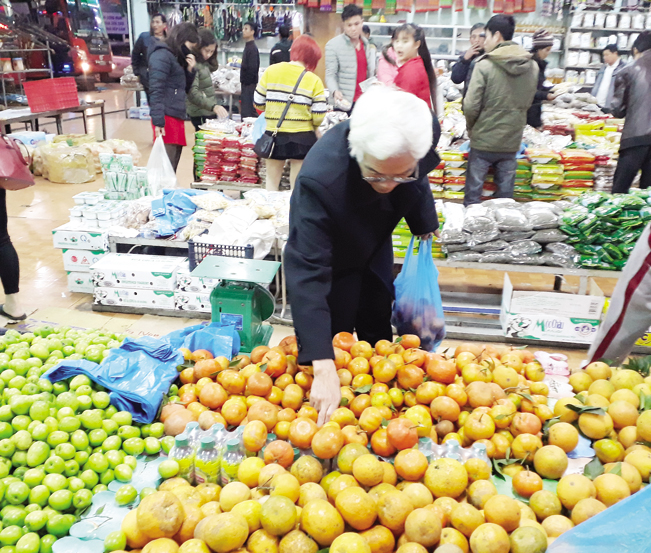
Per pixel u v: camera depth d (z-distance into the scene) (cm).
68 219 582
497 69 426
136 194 482
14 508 147
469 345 197
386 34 1055
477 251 369
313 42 449
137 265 391
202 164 617
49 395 172
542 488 150
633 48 463
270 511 129
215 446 154
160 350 194
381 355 196
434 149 207
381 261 228
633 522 117
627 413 165
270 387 180
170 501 133
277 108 454
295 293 177
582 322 359
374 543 130
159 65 528
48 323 363
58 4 1446
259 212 398
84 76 1548
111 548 131
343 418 167
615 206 347
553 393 188
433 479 143
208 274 245
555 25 1026
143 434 174
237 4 1043
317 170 178
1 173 304
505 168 460
